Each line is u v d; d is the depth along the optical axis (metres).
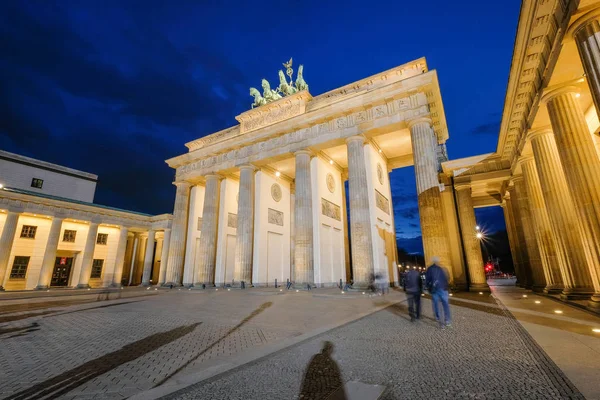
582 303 15.84
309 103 39.41
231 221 47.22
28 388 6.08
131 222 57.03
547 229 23.11
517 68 17.36
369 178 35.59
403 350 8.36
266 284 40.97
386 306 17.44
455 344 8.81
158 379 6.49
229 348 8.90
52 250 46.16
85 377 6.67
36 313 16.70
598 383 5.62
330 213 41.84
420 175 28.42
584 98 17.05
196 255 47.88
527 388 5.61
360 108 33.44
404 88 30.95
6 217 43.84
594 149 14.75
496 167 29.91
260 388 5.98
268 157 39.69
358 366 7.15
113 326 12.55
